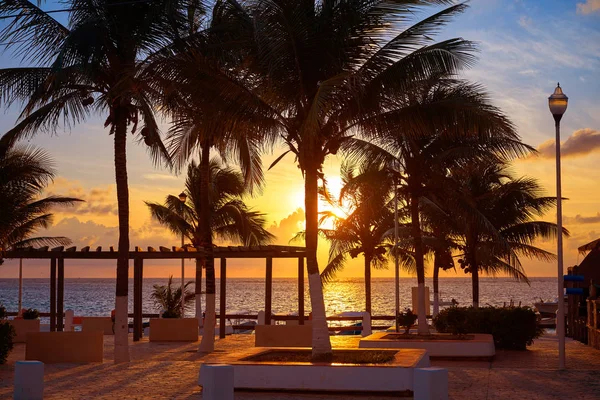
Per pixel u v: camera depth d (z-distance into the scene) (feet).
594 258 86.94
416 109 53.72
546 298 357.00
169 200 124.77
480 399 42.29
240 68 54.95
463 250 100.83
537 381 49.42
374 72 52.65
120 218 65.62
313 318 50.55
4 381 52.65
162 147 72.90
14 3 61.16
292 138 53.52
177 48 60.39
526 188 97.25
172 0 59.41
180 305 122.52
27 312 94.07
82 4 61.82
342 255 126.00
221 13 58.70
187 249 88.02
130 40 63.00
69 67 59.88
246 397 44.29
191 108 57.77
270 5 49.44
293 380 45.91
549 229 99.40
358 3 51.16
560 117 58.59
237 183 125.90
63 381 51.88
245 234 127.03
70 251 84.79
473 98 59.06
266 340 77.41
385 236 108.58
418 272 75.20
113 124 65.26
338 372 45.27
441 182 76.74
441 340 66.28
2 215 74.69
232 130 54.80
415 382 36.47
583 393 44.14
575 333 89.45
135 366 60.95
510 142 70.90
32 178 74.79
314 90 52.54
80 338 65.57
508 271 107.55
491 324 76.79
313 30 50.42
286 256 85.25
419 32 51.96
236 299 403.34
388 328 116.78
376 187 78.95
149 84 59.00
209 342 75.82
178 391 46.75
